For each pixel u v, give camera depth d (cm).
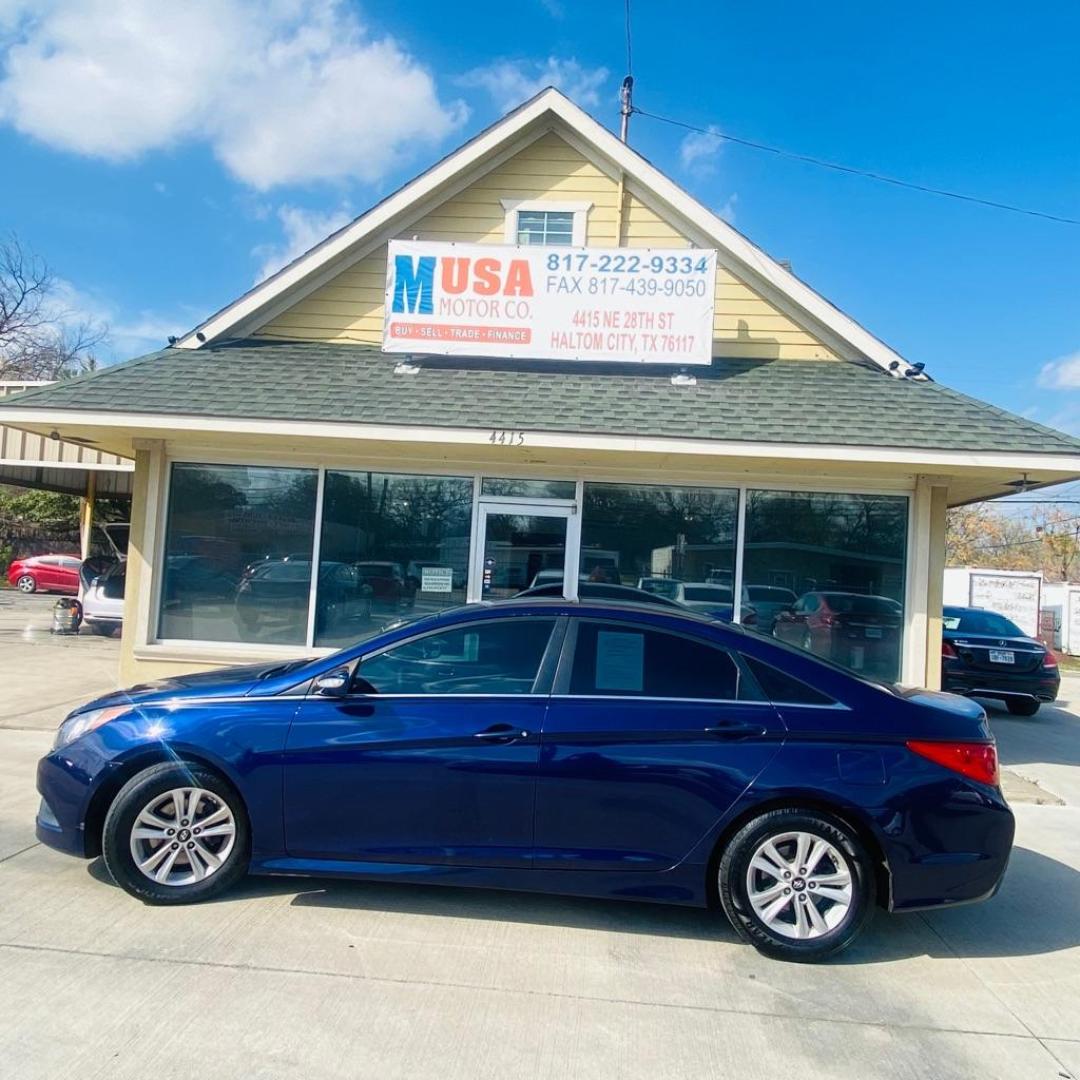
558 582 928
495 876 430
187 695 458
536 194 1095
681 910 473
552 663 446
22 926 413
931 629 895
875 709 432
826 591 916
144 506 936
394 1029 341
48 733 815
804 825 416
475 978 385
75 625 1698
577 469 933
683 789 421
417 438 825
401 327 977
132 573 932
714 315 1027
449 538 939
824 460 813
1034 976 414
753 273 1056
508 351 973
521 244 1091
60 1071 303
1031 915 491
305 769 434
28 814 580
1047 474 841
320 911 446
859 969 414
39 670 1215
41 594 2794
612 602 478
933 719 433
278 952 399
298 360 991
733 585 921
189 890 442
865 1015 370
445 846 430
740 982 395
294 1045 326
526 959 406
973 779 424
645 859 423
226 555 945
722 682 440
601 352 969
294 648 935
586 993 377
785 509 926
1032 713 1359
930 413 884
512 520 938
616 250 970
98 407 839
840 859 417
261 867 441
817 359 1050
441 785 429
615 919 457
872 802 413
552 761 425
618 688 440
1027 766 919
